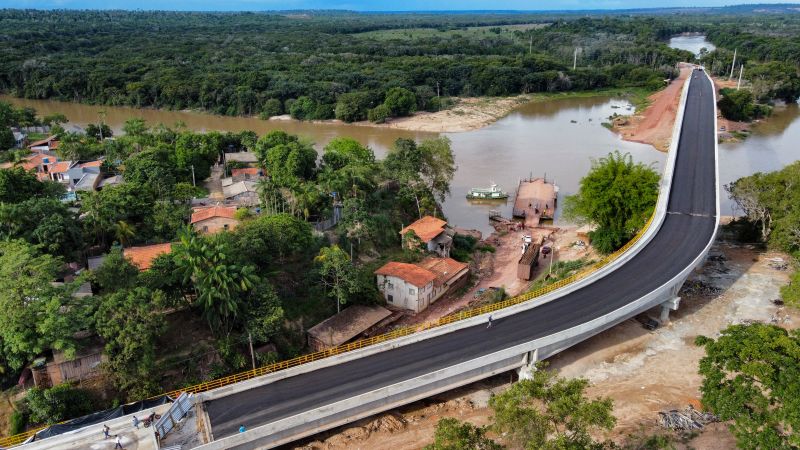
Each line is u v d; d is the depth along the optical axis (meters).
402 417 56.66
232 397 53.38
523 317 65.00
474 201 131.62
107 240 82.62
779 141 179.38
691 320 73.19
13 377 55.62
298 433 50.59
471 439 38.75
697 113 164.12
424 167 115.38
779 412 40.56
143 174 109.75
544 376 41.16
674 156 117.38
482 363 56.41
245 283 61.84
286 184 104.81
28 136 168.38
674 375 62.88
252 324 61.25
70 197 106.56
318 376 56.25
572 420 38.75
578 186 140.62
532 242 105.75
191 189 111.62
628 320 73.31
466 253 101.25
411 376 55.44
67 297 56.44
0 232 70.12
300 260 79.94
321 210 97.88
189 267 61.56
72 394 52.84
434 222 100.81
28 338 52.84
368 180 107.81
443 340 61.50
